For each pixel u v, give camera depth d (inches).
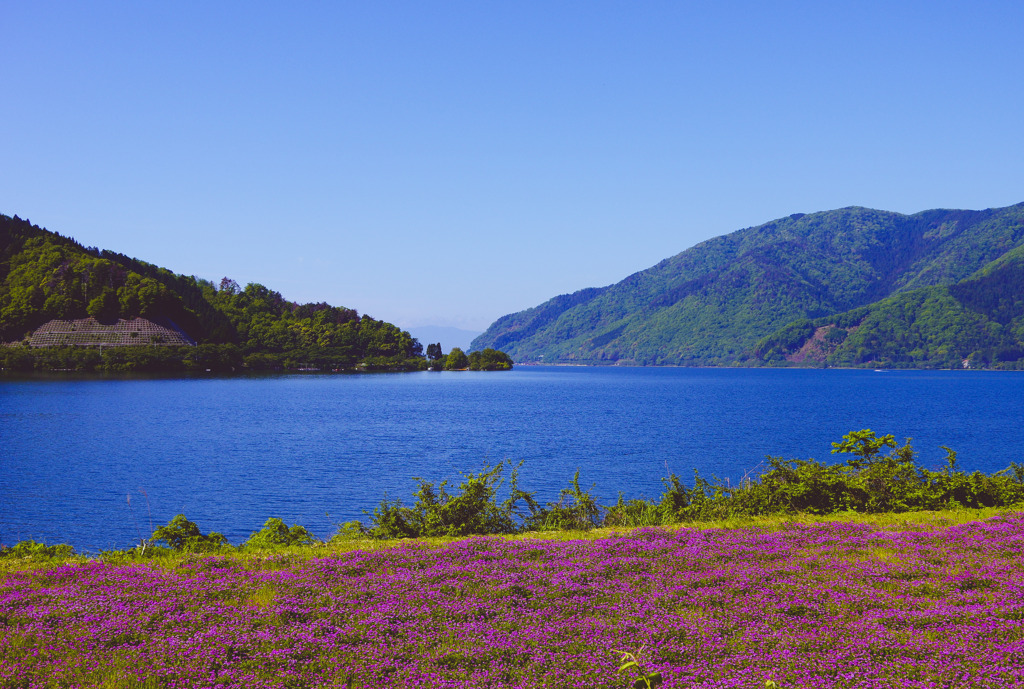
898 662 415.5
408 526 991.0
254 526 1520.7
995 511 1030.4
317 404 5684.1
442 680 402.9
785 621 500.1
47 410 4817.9
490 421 4197.8
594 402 6166.3
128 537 1427.2
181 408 5113.2
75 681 401.4
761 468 2293.3
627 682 399.2
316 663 431.8
